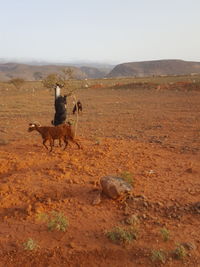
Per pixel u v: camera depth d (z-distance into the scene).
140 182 9.37
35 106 35.88
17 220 7.29
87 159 11.37
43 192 8.55
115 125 21.83
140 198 8.21
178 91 49.00
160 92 49.16
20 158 11.37
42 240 6.51
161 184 9.32
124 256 6.02
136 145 14.18
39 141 14.66
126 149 13.17
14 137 17.14
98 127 20.92
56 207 7.83
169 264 5.77
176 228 6.95
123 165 10.91
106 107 33.53
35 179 9.41
